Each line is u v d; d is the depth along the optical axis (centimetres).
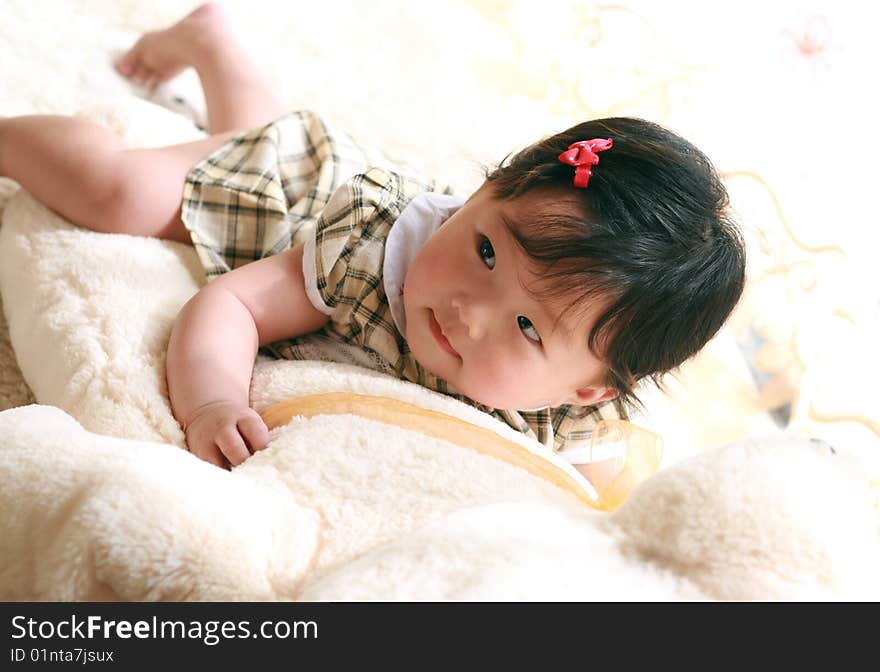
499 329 94
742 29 162
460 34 170
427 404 91
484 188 101
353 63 158
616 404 114
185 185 113
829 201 146
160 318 98
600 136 101
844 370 136
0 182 121
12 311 103
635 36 166
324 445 76
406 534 65
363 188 106
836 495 58
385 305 105
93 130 112
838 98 155
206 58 136
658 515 58
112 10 149
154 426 87
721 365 141
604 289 91
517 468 80
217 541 60
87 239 106
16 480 63
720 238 98
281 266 104
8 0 138
